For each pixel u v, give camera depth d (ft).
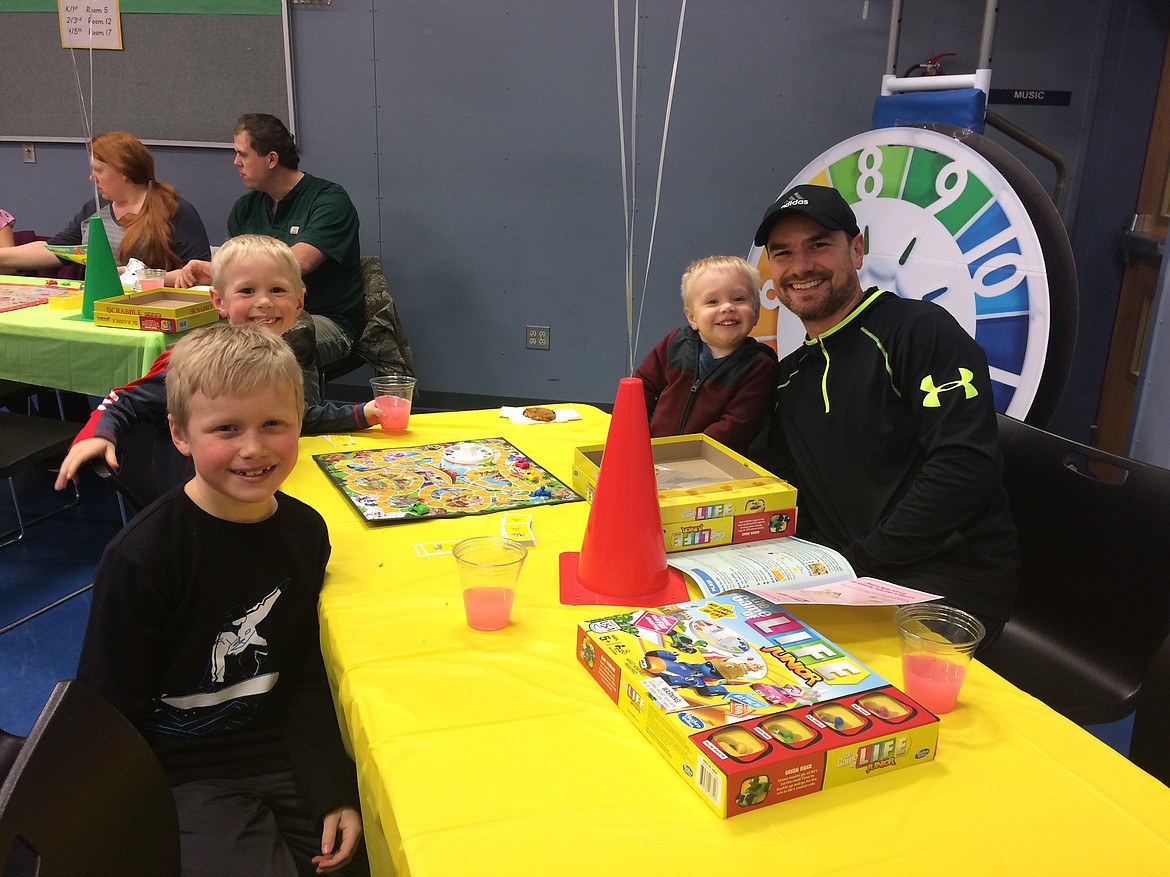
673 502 4.07
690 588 3.93
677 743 2.69
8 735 3.70
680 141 11.89
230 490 3.63
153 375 5.70
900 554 4.56
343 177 12.61
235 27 12.09
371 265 11.43
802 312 5.06
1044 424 8.45
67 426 8.15
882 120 9.68
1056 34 10.84
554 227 12.48
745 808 2.53
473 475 5.22
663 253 12.37
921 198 8.77
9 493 10.46
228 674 3.89
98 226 8.04
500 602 3.51
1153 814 2.59
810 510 5.29
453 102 12.12
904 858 2.38
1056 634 5.32
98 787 2.43
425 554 4.19
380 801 2.69
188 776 3.87
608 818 2.50
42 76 12.74
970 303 8.34
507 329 13.03
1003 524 4.75
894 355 4.80
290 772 3.97
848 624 3.72
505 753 2.79
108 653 3.60
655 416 6.23
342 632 3.51
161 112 12.63
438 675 3.22
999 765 2.79
